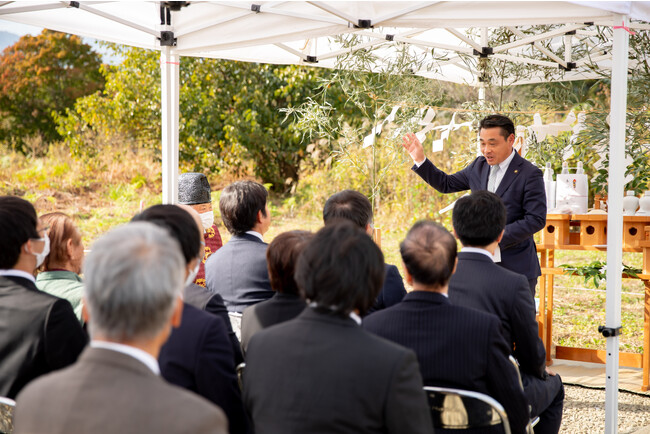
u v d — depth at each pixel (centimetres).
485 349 193
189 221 190
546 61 554
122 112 1171
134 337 113
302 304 208
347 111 1127
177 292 118
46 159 1202
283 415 149
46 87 1263
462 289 243
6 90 1233
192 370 184
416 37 553
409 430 146
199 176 370
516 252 368
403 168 1006
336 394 146
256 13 352
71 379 109
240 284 267
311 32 343
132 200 1147
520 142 498
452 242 200
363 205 270
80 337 200
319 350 150
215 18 368
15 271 203
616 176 287
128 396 106
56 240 243
